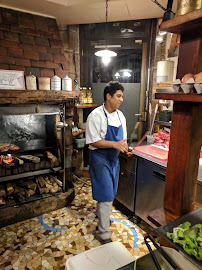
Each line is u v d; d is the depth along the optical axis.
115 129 2.22
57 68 2.84
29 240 2.35
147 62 3.43
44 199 2.91
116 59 4.44
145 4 2.68
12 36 2.58
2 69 2.40
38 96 2.57
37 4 2.68
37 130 3.29
